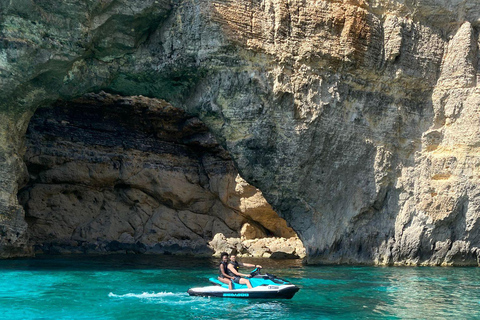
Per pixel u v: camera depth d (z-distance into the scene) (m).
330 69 18.83
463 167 19.22
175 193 25.39
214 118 18.77
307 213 19.19
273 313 10.35
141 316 9.97
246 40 18.06
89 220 24.25
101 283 13.76
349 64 18.86
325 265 18.83
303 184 18.92
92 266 17.59
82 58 17.73
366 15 19.03
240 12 18.06
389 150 19.50
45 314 10.02
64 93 18.25
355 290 13.22
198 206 25.84
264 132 18.38
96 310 10.41
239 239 24.78
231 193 25.27
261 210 24.94
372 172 19.36
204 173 26.05
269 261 21.05
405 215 19.30
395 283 14.39
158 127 25.70
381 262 19.12
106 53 18.02
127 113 25.02
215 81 18.28
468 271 17.22
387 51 19.31
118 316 9.94
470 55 19.75
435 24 20.05
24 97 17.66
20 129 18.53
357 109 19.30
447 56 19.98
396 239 19.22
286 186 18.86
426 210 19.23
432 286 13.95
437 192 19.25
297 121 18.62
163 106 25.25
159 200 25.62
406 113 19.83
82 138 24.25
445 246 19.09
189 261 20.42
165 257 22.23
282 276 15.67
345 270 17.28
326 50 18.62
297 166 18.69
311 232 19.14
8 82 16.75
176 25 18.11
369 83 19.42
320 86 18.72
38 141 23.06
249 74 18.16
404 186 19.45
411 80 19.70
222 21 17.77
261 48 18.22
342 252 19.17
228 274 12.64
